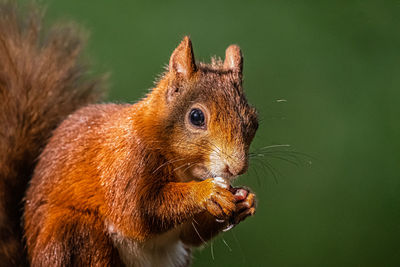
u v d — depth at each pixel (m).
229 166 2.74
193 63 2.76
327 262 2.95
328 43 3.32
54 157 2.78
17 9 2.83
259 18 3.39
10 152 2.79
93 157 2.77
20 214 2.79
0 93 2.81
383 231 2.97
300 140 3.01
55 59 2.83
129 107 2.78
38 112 2.80
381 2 3.47
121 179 2.76
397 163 3.00
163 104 2.76
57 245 2.76
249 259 2.94
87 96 2.83
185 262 2.80
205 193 2.74
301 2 3.53
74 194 2.76
